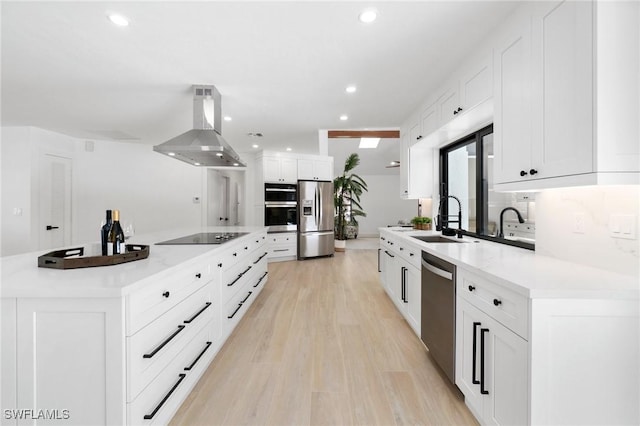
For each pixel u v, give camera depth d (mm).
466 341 1633
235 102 3533
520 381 1186
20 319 1165
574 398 1128
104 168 5832
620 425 1129
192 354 1783
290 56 2434
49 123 4457
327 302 3512
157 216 6223
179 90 3141
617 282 1211
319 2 1788
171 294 1539
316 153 7348
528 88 1548
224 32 2098
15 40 2186
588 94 1181
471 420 1582
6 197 4656
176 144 2883
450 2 1741
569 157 1276
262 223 5832
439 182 3805
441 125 2846
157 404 1402
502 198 2605
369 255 6695
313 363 2162
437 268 1967
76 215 5555
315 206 6172
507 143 1736
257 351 2344
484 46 2088
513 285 1203
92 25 2008
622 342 1127
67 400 1179
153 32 2094
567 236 1658
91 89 3113
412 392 1823
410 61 2471
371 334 2643
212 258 2119
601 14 1149
